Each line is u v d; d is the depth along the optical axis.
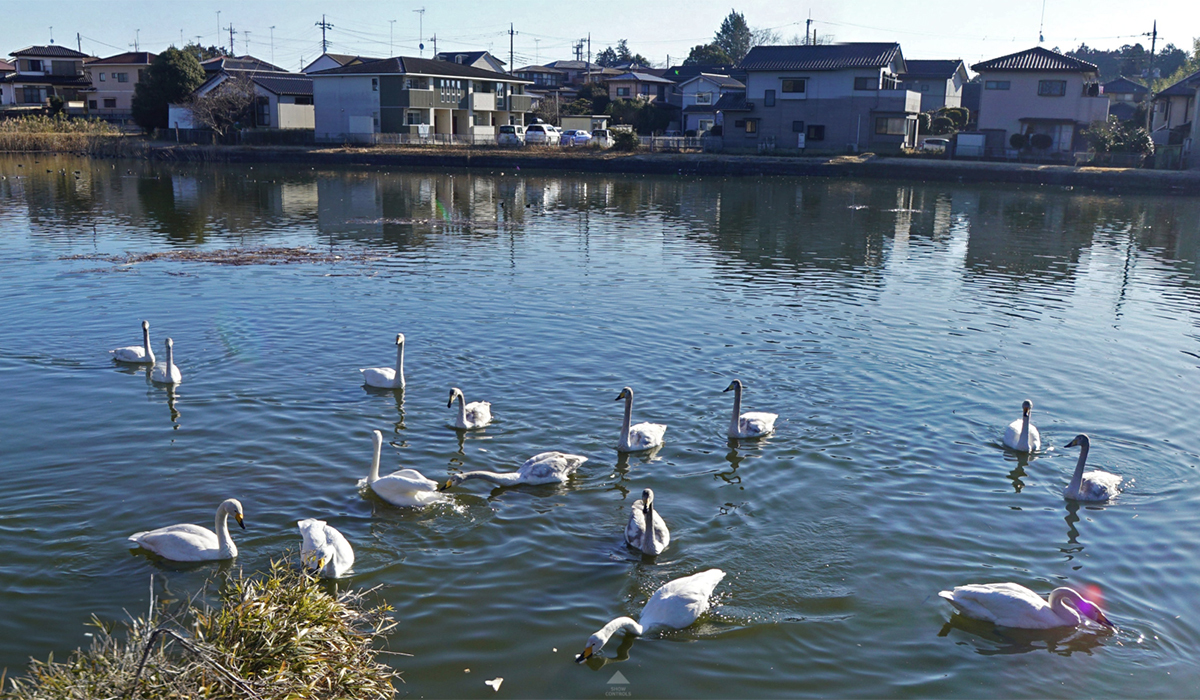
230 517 12.01
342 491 12.87
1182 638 9.96
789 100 80.69
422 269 29.16
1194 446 15.05
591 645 9.23
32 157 78.88
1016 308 24.95
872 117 78.19
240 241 34.91
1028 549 11.72
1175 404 17.03
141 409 15.73
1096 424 15.97
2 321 21.47
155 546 10.95
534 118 102.56
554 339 20.48
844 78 78.12
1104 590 10.83
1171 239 39.09
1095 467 14.16
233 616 8.29
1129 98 101.81
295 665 7.98
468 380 17.56
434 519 12.15
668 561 11.28
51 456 13.73
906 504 12.87
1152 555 11.59
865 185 63.59
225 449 14.12
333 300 24.12
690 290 26.34
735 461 14.16
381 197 52.91
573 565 11.15
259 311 22.77
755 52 83.25
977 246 36.44
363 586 10.55
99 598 10.16
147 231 37.12
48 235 35.50
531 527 12.02
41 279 26.50
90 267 28.61
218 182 60.81
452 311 23.02
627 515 12.45
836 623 10.13
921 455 14.50
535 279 27.66
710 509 12.63
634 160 73.56
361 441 14.59
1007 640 9.90
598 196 55.44
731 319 22.72
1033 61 76.19
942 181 65.94
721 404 16.53
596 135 88.75
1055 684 9.20
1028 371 18.91
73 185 56.53
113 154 82.50
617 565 11.17
